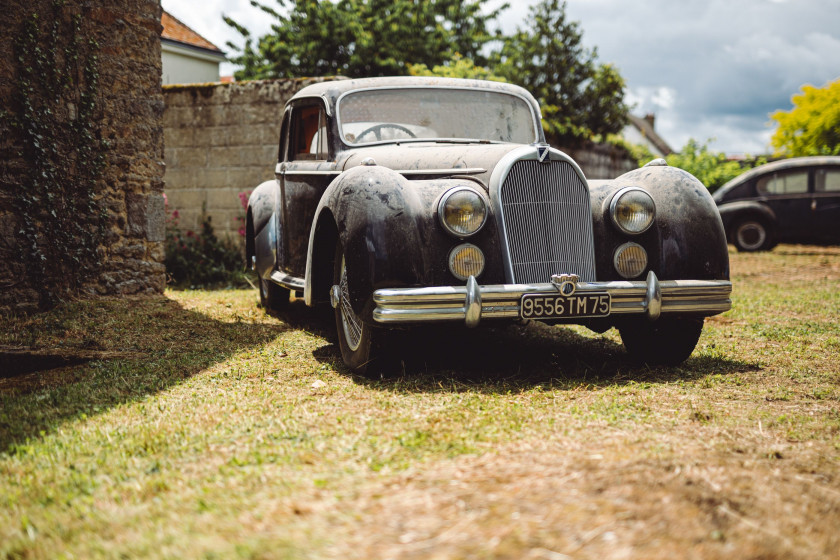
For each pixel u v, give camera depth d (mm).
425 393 3436
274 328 5312
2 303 5453
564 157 3768
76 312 5512
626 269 3807
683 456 2426
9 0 5457
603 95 20719
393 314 3361
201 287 7977
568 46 20922
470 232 3543
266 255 5773
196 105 9703
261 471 2363
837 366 4027
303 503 2072
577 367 4055
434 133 4848
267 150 9500
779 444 2643
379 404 3219
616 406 3166
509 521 1897
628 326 4199
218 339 4848
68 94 5844
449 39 22688
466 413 3049
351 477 2287
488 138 4930
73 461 2520
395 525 1907
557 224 3707
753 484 2174
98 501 2178
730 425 2875
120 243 6320
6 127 5484
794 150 18781
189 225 9867
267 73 21500
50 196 5746
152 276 6625
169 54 19312
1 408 3178
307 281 4223
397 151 4328
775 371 3904
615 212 3783
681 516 1912
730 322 5574
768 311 6105
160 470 2426
